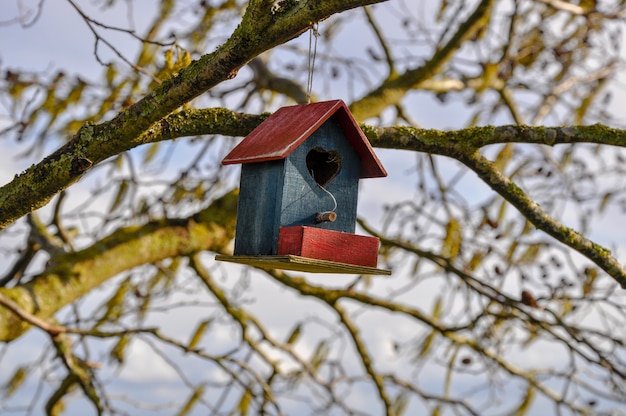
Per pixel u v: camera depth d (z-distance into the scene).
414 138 4.06
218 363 6.55
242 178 3.89
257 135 3.83
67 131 6.58
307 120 3.72
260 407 6.72
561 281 5.85
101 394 6.56
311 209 3.74
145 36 6.64
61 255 6.05
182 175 7.10
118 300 6.95
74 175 3.35
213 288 7.04
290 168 3.67
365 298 7.09
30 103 5.75
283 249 3.59
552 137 4.09
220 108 3.78
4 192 3.45
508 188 4.14
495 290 6.21
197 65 3.08
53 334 5.39
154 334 6.21
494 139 4.08
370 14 7.38
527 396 7.11
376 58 7.91
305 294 7.07
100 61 3.89
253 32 2.91
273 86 7.80
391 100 7.20
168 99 3.14
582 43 8.15
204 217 6.41
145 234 6.18
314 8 2.84
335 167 3.88
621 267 4.25
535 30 8.06
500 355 7.06
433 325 7.01
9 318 5.47
